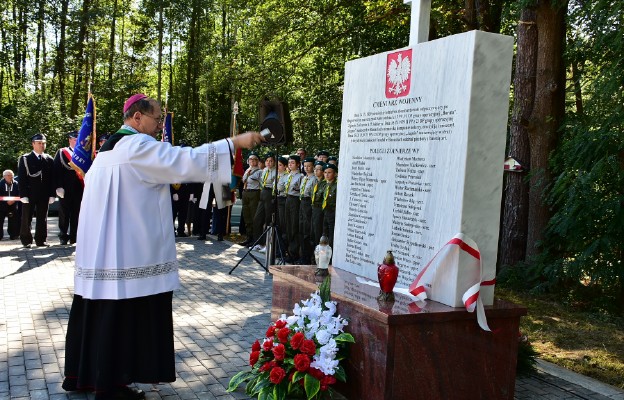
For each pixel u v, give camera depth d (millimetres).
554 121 8547
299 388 3838
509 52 3846
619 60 6891
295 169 11172
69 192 10984
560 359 5293
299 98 22203
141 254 3719
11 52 30828
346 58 18484
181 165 3709
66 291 7070
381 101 4641
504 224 9359
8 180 12055
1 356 4691
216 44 25062
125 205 3711
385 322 3488
